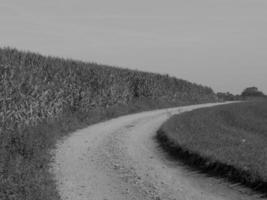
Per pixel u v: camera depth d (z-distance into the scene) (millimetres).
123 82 41094
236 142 20125
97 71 35906
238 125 39281
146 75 48500
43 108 23828
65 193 11656
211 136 21969
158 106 45219
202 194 11734
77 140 20422
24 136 16609
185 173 14305
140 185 12750
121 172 14352
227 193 11758
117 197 11531
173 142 19094
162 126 25203
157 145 19859
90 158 16406
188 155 16500
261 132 38938
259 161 14430
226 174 13508
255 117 47875
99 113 31234
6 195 10141
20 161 13039
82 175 13758
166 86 53250
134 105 41125
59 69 29516
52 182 12141
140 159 16500
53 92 25672
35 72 25594
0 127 18375
